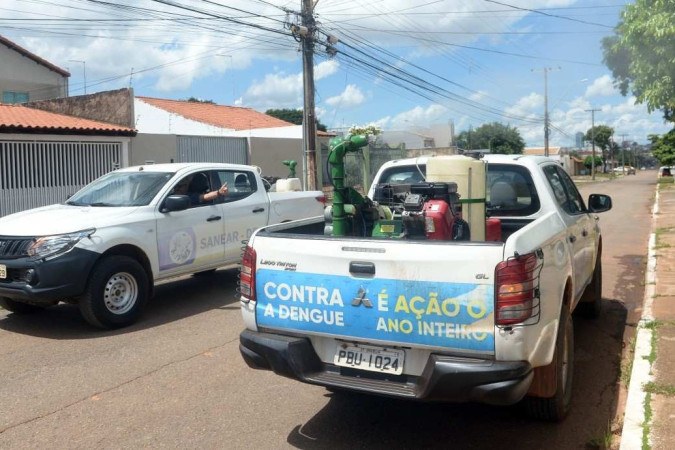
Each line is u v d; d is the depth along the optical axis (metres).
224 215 8.39
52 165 15.75
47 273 6.43
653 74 6.94
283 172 24.70
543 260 3.71
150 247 7.35
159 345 6.31
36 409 4.71
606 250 12.66
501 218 5.39
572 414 4.52
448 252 3.46
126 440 4.18
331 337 3.82
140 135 18.55
